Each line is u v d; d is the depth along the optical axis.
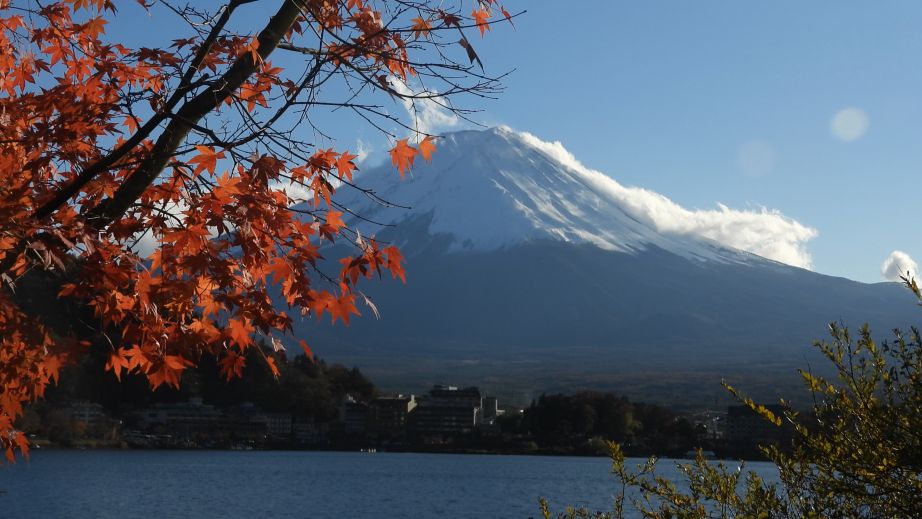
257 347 6.21
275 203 6.00
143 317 5.96
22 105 6.39
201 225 5.80
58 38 7.09
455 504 85.69
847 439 5.55
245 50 6.26
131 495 88.25
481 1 6.34
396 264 6.34
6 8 6.96
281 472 134.75
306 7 6.18
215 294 6.08
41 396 6.06
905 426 5.30
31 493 86.56
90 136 6.46
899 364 5.40
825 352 5.73
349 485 109.81
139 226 5.99
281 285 6.28
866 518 5.52
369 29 6.48
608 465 173.00
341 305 6.30
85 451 160.12
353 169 6.39
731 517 6.02
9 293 5.61
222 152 6.02
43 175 6.42
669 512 6.19
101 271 5.61
